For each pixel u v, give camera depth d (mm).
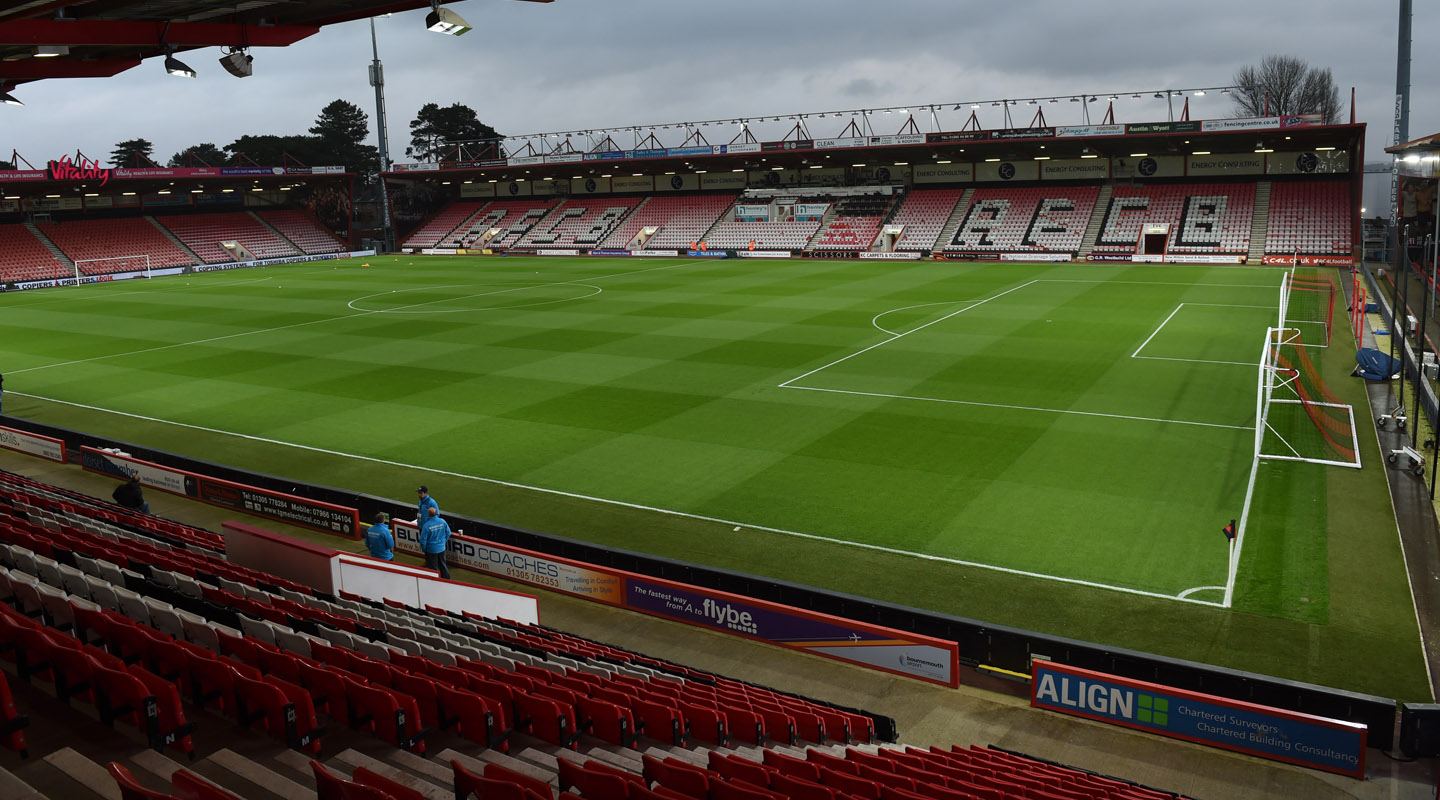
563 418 29203
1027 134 71688
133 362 39875
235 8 16797
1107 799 9086
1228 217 72250
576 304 53969
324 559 15039
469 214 107500
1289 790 11414
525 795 6742
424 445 26922
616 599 17312
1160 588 17141
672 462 24812
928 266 72062
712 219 92500
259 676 8969
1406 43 63312
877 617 15133
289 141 122062
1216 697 12312
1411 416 28031
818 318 46719
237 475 22938
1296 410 28531
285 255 95188
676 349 39438
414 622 13406
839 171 92312
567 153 91125
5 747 7484
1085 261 72375
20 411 32094
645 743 10227
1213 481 22453
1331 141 68875
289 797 7398
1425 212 54688
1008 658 14312
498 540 19062
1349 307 47062
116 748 7777
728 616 16062
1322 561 18062
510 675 10523
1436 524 19734
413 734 8953
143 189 88375
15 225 82938
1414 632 15352
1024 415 28203
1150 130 67938
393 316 50812
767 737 10930
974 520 20422
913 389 31578
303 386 34500
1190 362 34938
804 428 27453
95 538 15703
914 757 10117
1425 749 11820
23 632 8688
